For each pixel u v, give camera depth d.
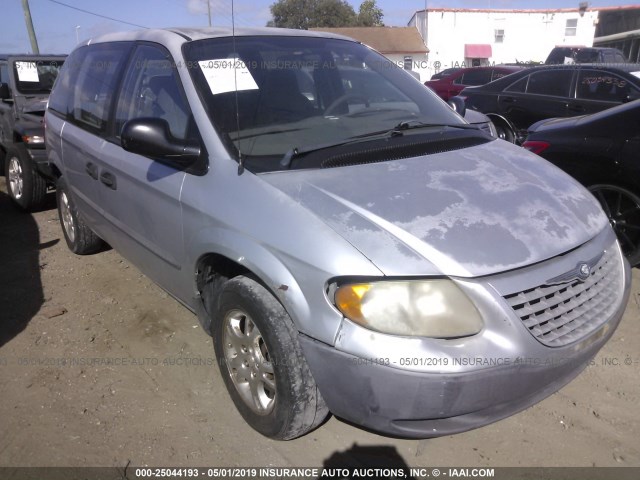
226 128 2.80
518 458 2.55
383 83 3.58
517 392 2.17
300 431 2.49
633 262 4.09
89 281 4.48
